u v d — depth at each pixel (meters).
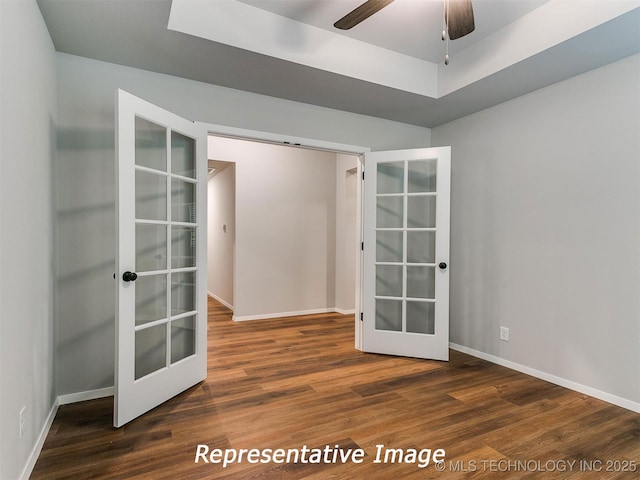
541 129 3.01
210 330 4.51
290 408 2.42
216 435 2.08
